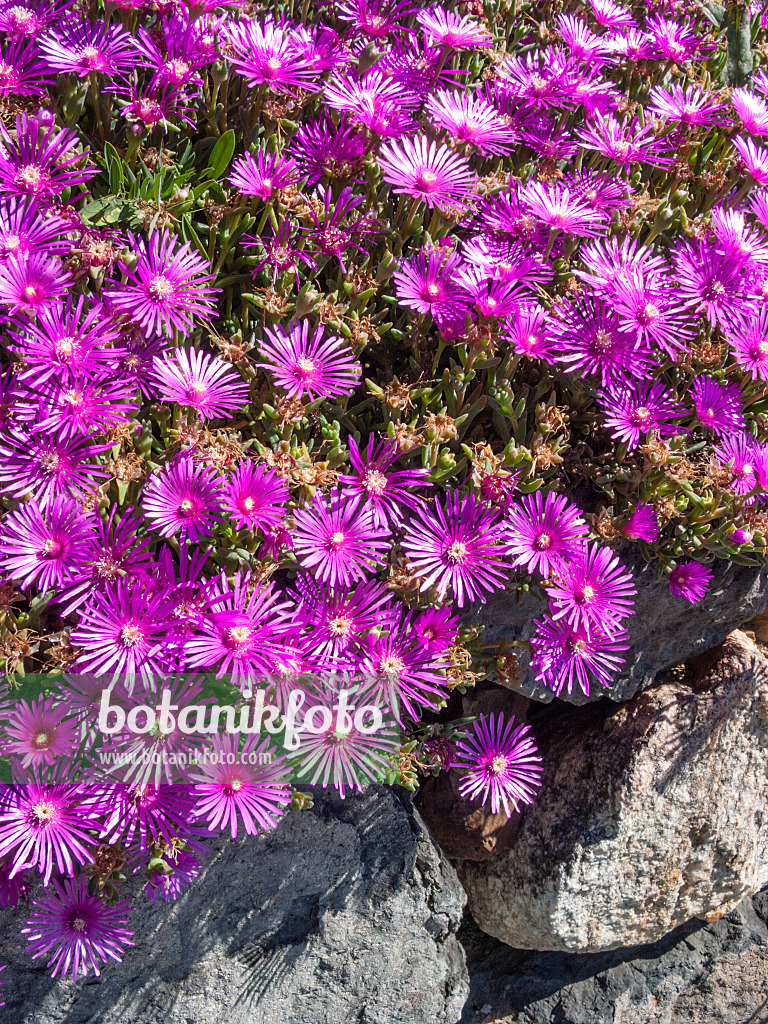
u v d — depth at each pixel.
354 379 0.68
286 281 0.65
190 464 0.59
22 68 0.65
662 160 0.74
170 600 0.59
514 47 0.80
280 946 0.74
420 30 0.77
